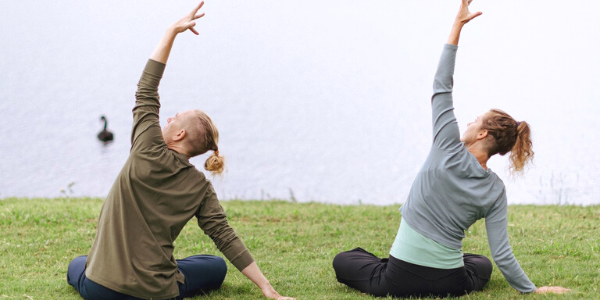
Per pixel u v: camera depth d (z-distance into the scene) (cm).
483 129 456
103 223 435
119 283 422
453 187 444
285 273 568
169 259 441
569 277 521
